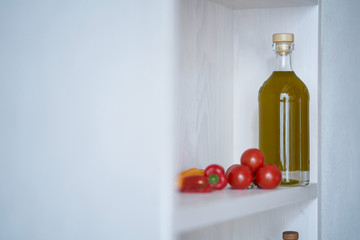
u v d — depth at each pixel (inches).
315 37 49.6
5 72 35.8
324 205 50.6
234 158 53.9
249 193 39.4
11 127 35.6
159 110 29.8
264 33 52.1
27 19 35.1
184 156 46.2
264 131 47.7
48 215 34.0
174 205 29.9
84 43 32.9
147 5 30.3
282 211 50.5
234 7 52.1
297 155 46.9
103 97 32.0
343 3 56.2
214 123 50.6
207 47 49.3
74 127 33.2
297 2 48.7
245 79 53.2
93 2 32.5
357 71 59.2
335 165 53.1
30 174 34.7
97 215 31.9
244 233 52.5
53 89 34.1
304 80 50.2
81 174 32.7
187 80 46.5
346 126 55.9
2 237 35.6
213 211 33.3
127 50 31.1
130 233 30.7
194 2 47.3
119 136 31.4
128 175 30.9
